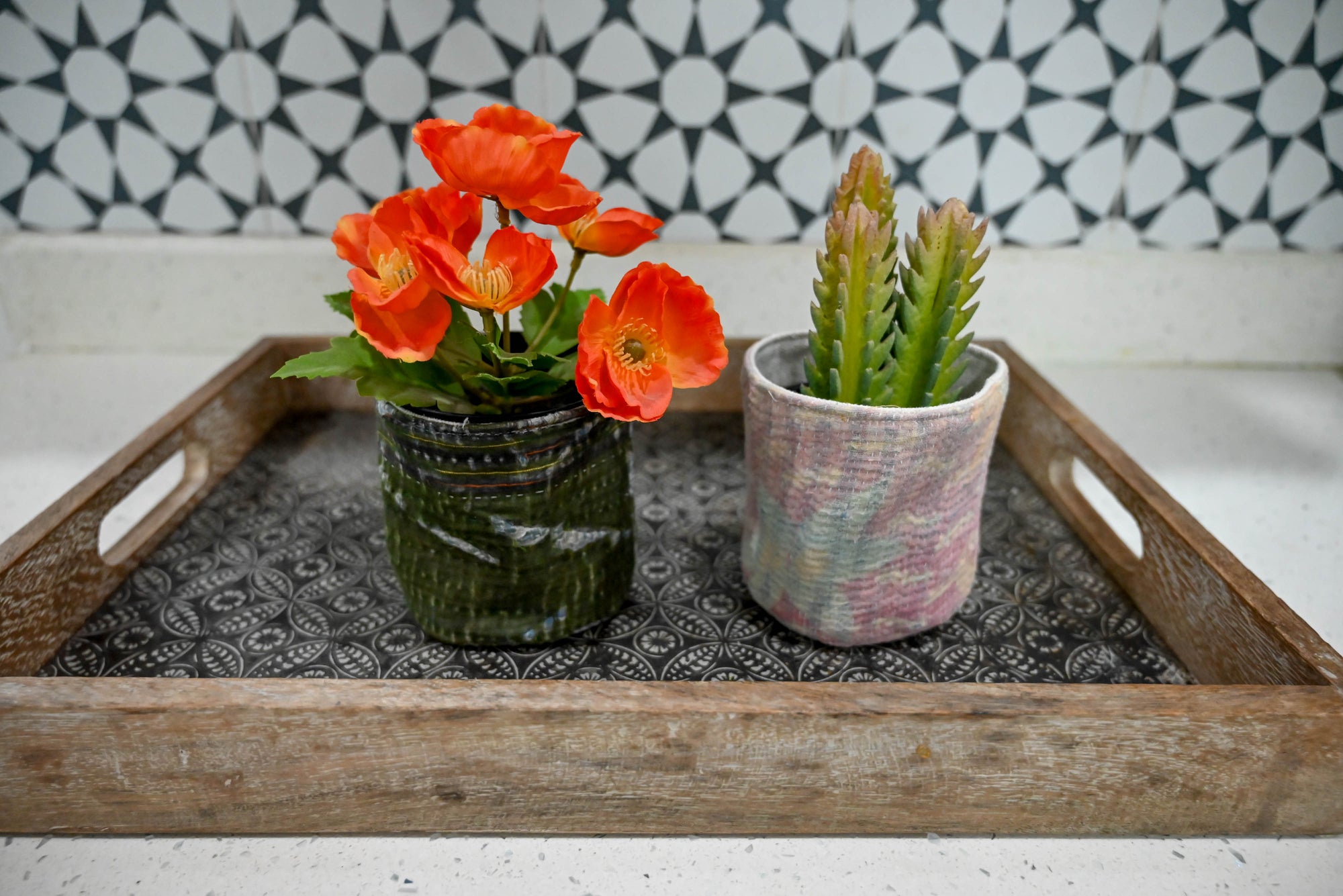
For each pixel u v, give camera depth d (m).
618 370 0.39
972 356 0.50
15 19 0.80
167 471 0.70
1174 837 0.40
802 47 0.83
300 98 0.84
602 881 0.38
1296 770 0.37
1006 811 0.39
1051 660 0.48
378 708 0.35
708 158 0.88
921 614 0.48
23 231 0.89
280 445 0.69
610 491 0.46
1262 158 0.87
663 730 0.36
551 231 0.89
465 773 0.37
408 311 0.38
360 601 0.52
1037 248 0.92
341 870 0.38
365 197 0.88
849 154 0.88
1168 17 0.81
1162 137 0.86
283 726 0.35
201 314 0.92
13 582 0.43
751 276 0.91
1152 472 0.72
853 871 0.38
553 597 0.46
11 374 0.87
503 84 0.84
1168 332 0.93
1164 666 0.48
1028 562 0.57
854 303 0.43
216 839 0.39
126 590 0.52
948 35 0.83
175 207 0.88
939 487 0.43
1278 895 0.37
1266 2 0.81
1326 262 0.90
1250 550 0.61
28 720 0.35
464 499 0.43
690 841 0.40
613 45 0.83
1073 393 0.87
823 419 0.41
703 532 0.59
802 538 0.45
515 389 0.44
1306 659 0.38
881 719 0.35
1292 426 0.80
